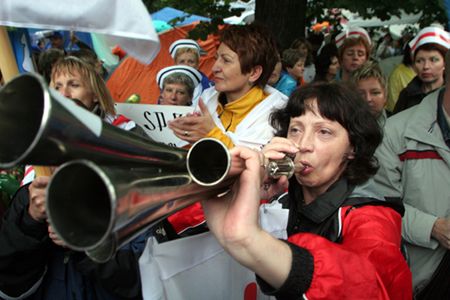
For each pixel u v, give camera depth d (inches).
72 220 22.0
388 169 86.7
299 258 35.1
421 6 151.6
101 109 81.7
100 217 23.3
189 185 30.9
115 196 20.5
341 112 48.1
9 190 81.0
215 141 30.6
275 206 58.0
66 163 21.0
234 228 34.6
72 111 21.6
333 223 47.4
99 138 23.4
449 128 81.3
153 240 51.9
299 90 51.4
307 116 49.5
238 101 92.4
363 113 49.7
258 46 90.4
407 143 84.9
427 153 83.3
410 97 148.3
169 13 284.0
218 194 37.5
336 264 35.0
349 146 49.8
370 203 48.1
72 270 61.9
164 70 134.6
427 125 83.2
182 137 86.1
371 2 162.1
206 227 56.3
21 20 52.0
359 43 187.3
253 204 35.3
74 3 53.0
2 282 57.5
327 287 34.2
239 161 36.0
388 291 40.5
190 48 179.9
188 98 134.0
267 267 34.5
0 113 22.0
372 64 121.0
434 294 84.2
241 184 35.7
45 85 20.3
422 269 84.7
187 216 57.2
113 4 54.0
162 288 50.6
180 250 51.0
